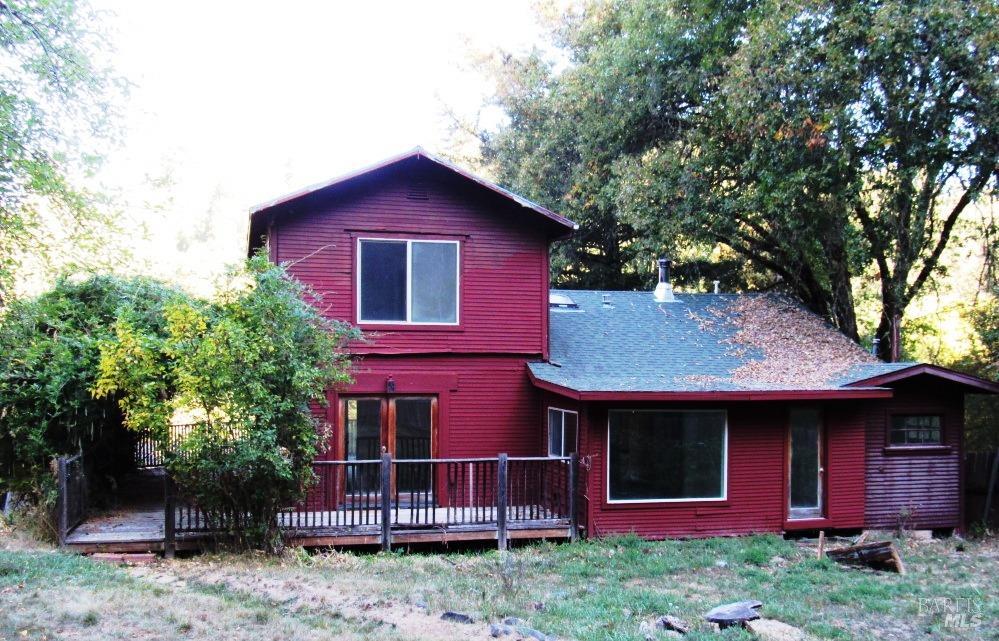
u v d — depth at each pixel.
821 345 14.58
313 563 9.53
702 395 11.25
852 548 10.41
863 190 16.19
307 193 11.57
